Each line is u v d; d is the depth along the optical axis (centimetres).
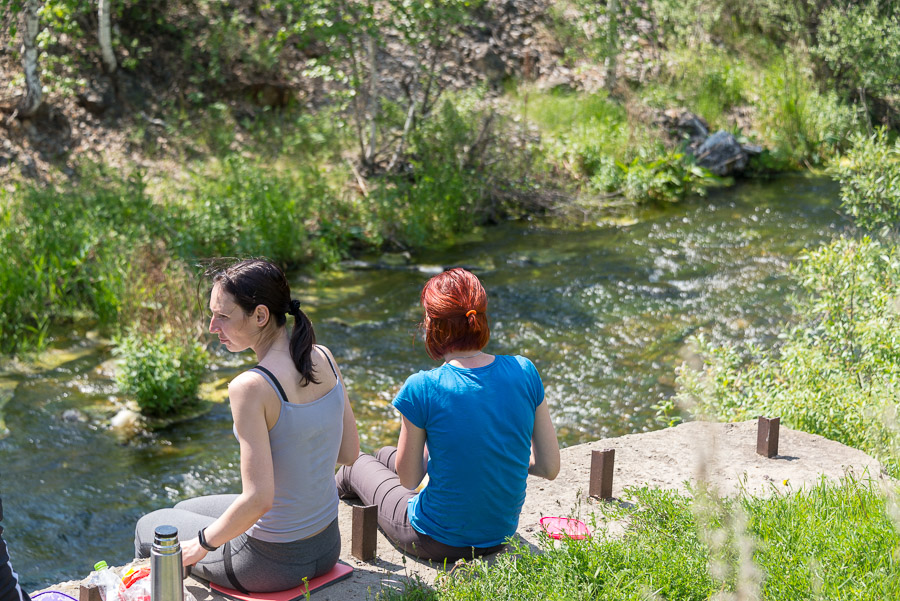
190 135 1279
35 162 1149
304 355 300
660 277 1092
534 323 951
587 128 1533
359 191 1272
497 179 1371
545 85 1634
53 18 1179
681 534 359
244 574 310
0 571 231
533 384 342
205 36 1398
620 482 438
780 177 1584
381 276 1096
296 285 1051
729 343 880
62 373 811
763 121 1688
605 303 1010
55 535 579
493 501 334
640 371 840
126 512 609
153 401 743
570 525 369
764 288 1045
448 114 1365
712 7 1867
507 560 325
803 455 474
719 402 621
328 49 1371
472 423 326
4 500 612
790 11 1834
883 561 330
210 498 339
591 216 1352
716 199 1448
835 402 569
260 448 287
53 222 978
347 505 408
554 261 1158
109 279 906
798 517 369
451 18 1259
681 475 446
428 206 1234
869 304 633
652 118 1570
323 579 328
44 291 909
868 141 788
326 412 305
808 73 1780
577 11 1750
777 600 306
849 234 1198
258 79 1378
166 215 1054
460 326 331
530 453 348
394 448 405
